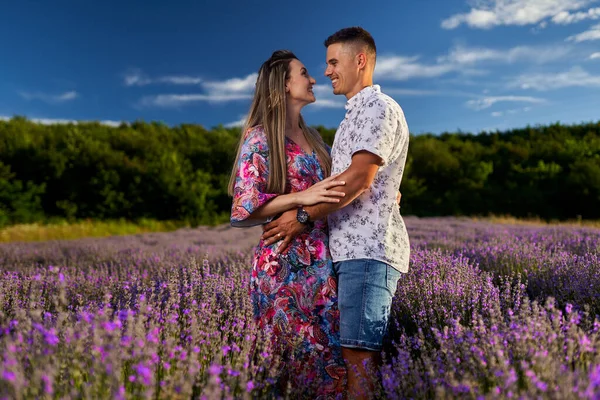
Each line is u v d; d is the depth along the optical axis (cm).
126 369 188
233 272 431
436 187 3309
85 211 2373
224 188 2534
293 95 253
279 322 237
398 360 217
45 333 170
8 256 828
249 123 257
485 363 183
